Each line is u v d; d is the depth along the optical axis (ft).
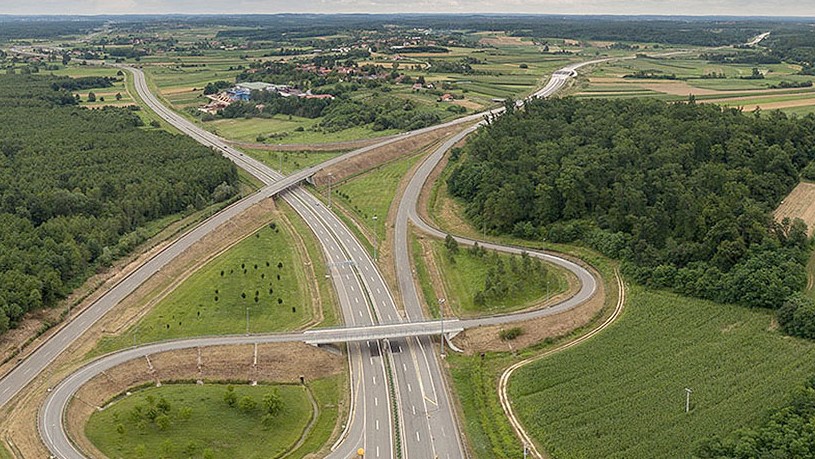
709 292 504.02
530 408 407.03
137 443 376.89
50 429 381.60
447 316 517.55
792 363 424.05
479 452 380.17
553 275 568.82
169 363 449.48
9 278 495.41
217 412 403.95
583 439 376.68
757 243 524.11
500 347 479.00
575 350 460.96
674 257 540.52
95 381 425.28
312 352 468.34
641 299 515.50
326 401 427.74
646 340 463.83
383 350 481.87
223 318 514.27
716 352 442.91
